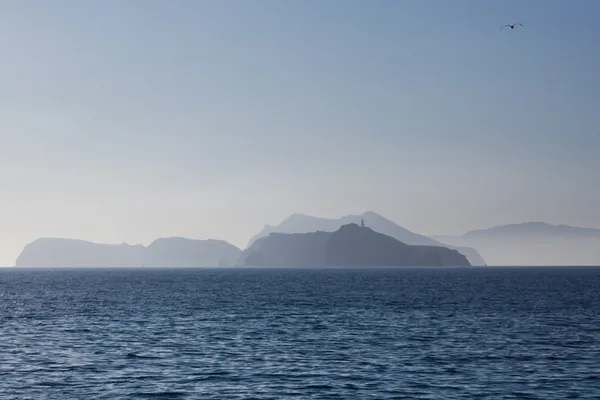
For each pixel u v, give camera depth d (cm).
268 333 11394
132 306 18100
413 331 11700
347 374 7644
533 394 6644
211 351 9306
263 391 6788
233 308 17038
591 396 6562
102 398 6494
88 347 9769
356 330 11844
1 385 7062
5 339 10788
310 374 7644
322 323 13050
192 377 7481
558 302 19188
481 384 7106
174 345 9919
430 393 6694
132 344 10062
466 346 9800
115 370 7894
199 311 16125
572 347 9694
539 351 9306
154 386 7012
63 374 7656
